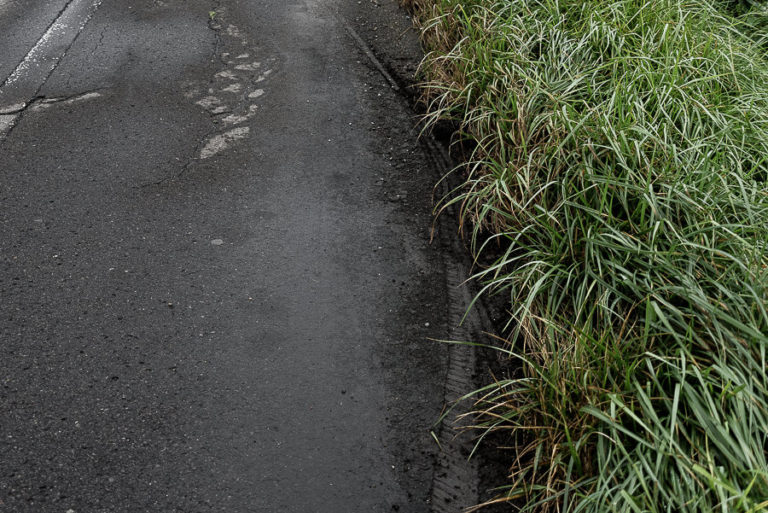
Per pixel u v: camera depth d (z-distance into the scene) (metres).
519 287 3.08
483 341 2.93
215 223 3.44
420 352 2.86
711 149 3.32
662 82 3.66
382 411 2.59
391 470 2.38
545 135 3.57
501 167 3.54
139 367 2.67
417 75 4.82
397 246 3.41
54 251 3.18
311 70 4.89
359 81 4.80
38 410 2.46
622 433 2.28
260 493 2.26
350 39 5.33
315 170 3.89
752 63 4.06
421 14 5.43
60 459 2.31
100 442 2.38
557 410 2.35
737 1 5.08
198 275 3.12
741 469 2.01
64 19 5.43
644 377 2.42
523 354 2.82
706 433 2.08
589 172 3.11
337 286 3.14
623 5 4.22
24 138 3.96
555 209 3.13
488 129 3.87
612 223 2.98
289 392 2.63
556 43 4.12
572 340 2.63
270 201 3.62
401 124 4.38
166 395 2.57
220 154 3.95
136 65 4.79
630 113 3.35
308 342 2.85
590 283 2.90
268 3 5.88
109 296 2.97
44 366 2.63
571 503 2.14
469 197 3.72
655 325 2.46
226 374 2.67
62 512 2.15
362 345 2.86
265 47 5.16
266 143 4.08
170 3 5.82
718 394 2.20
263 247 3.31
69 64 4.76
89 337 2.77
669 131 3.38
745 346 2.34
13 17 5.44
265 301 3.02
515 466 2.42
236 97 4.51
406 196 3.76
